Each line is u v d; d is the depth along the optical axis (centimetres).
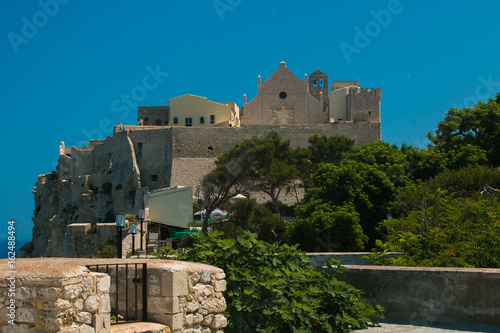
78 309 871
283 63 9875
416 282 1259
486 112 6562
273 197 6694
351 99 9419
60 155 10969
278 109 9756
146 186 8850
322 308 1262
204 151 8881
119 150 9419
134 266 1070
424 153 6284
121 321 1025
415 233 2309
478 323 1179
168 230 5447
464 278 1202
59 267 912
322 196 4778
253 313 1239
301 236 4334
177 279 1020
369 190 4803
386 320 1284
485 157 6006
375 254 1819
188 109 10088
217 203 5831
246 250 1314
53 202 10088
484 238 2011
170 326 1002
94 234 5409
